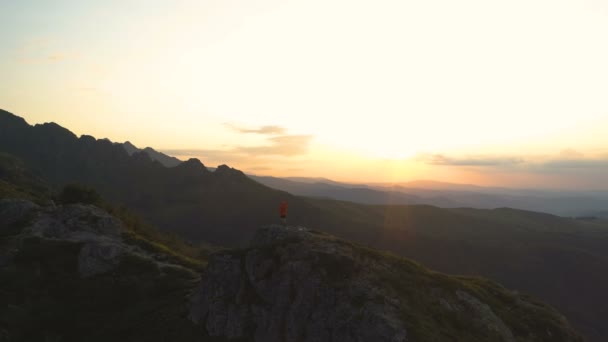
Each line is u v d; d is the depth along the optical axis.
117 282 54.97
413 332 30.08
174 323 42.44
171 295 50.12
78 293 53.06
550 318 39.69
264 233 47.47
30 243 65.62
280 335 35.16
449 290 37.75
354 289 34.16
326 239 41.84
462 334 32.28
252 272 40.22
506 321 36.84
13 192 119.88
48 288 54.44
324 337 32.56
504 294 43.00
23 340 44.31
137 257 61.50
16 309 48.88
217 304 40.41
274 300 37.31
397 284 35.59
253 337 36.88
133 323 44.38
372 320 31.00
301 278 36.56
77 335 44.72
